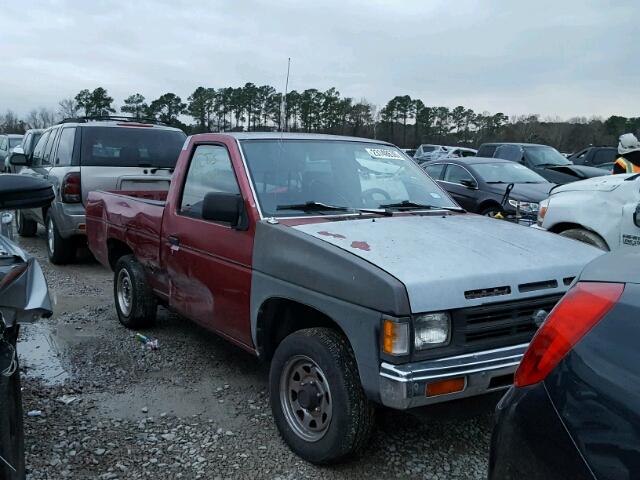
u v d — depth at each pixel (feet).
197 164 15.96
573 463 6.22
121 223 19.72
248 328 13.29
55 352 17.71
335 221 12.99
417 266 10.44
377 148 16.65
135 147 29.96
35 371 16.25
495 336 10.59
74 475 11.19
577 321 6.67
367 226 12.64
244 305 13.29
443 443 12.48
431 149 102.78
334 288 10.83
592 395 6.22
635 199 20.49
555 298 11.16
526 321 10.84
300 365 11.86
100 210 21.56
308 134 16.16
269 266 12.42
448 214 14.85
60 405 14.12
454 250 11.41
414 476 11.28
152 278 18.25
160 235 17.02
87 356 17.40
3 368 8.91
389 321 9.80
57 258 30.40
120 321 20.15
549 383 6.66
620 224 20.76
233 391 15.06
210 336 19.24
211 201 13.19
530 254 11.74
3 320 8.95
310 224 12.62
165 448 12.23
